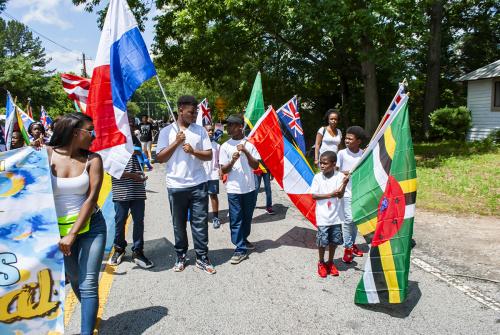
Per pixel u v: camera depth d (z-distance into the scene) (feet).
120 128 14.57
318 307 13.15
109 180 20.48
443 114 60.95
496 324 11.89
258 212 25.90
